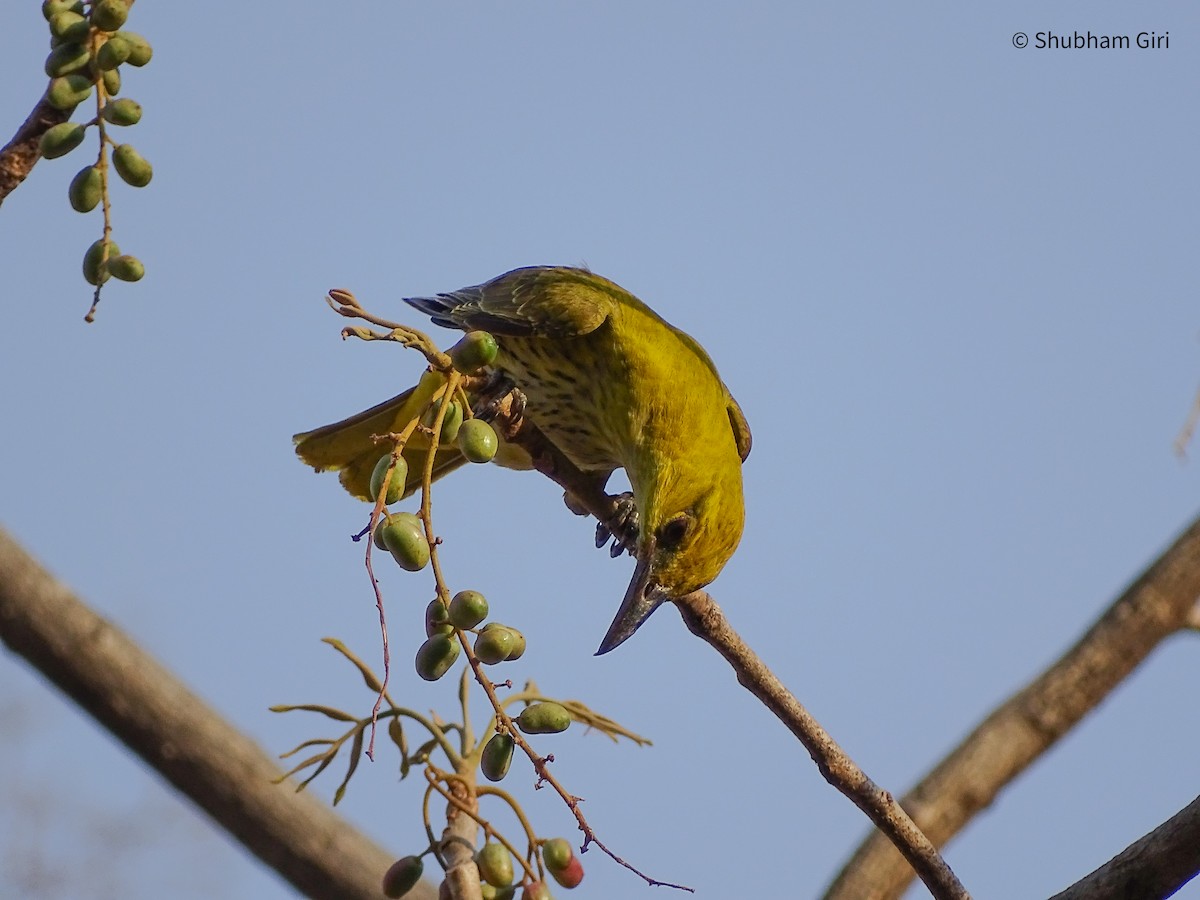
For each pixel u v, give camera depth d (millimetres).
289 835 7871
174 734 7695
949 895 7875
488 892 6676
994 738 11172
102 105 7363
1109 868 7230
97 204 7348
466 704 7289
